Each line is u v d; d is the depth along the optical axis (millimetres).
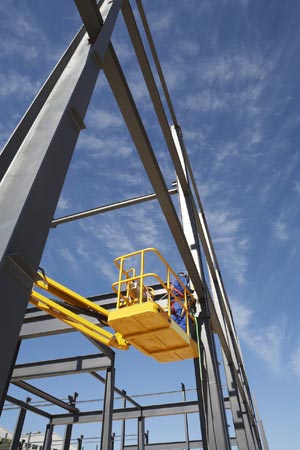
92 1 2807
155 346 6320
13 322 1485
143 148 4512
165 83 7457
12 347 1446
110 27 3213
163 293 8969
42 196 1784
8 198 1706
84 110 2385
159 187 5004
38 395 13602
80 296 7812
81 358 11633
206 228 11383
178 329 5980
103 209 10094
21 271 1570
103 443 9430
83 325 8117
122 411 16062
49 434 14836
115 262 6469
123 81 3811
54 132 1993
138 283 6477
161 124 6406
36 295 7539
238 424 10070
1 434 41625
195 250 7031
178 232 5562
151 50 6582
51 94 2391
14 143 2461
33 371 11844
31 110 2670
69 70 2596
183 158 8094
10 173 1854
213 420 5297
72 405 15508
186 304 6602
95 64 2752
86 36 2982
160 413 15328
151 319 5559
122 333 6000
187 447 17375
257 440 17484
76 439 19906
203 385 5809
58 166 1979
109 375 10820
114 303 9906
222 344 8883
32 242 1659
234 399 10258
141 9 5809
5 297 1477
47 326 9695
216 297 10688
